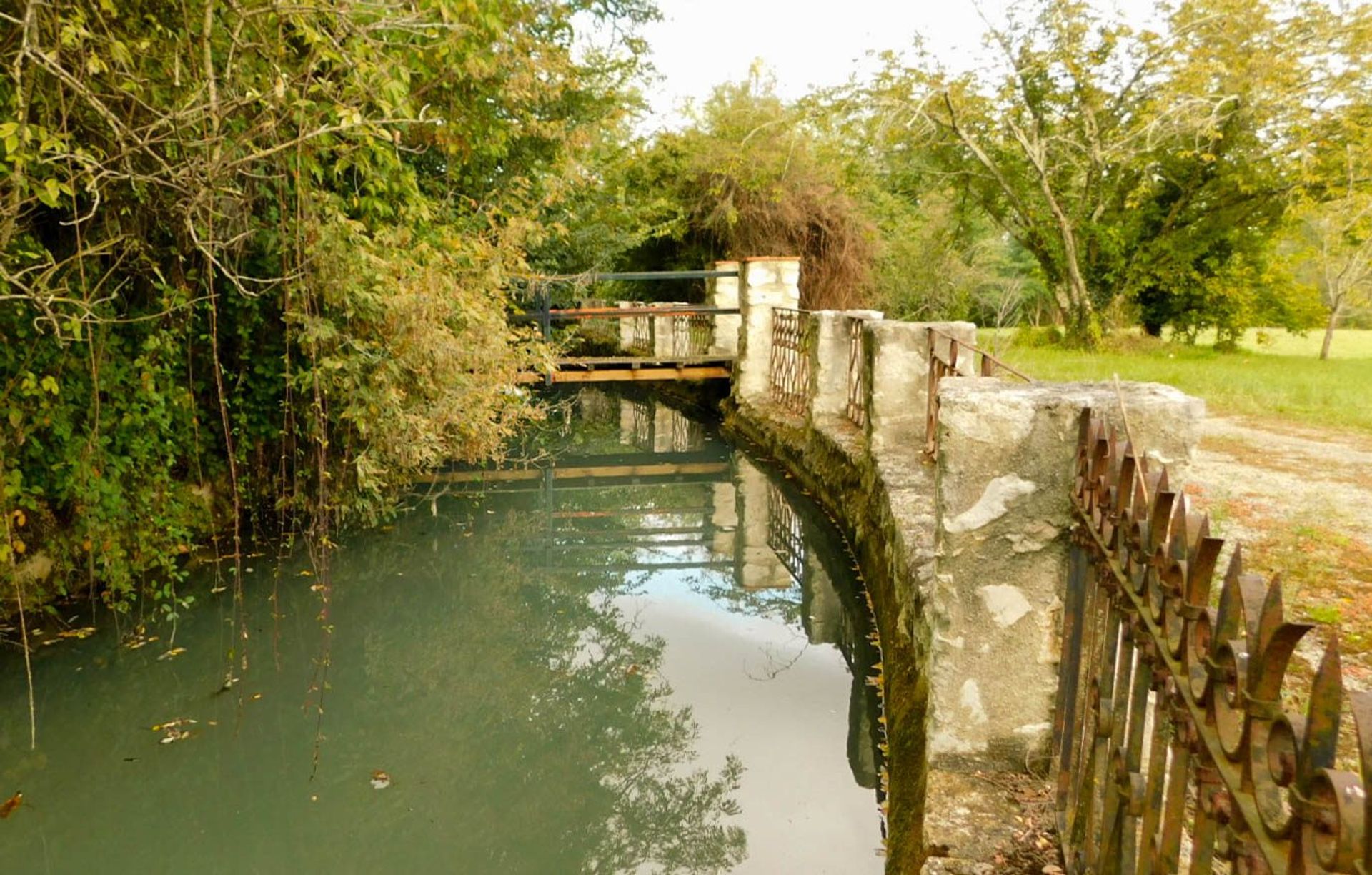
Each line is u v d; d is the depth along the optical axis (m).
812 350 8.93
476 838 3.61
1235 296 16.94
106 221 4.65
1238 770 1.29
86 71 3.78
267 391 6.53
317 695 4.64
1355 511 5.55
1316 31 14.20
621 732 4.49
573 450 11.35
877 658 4.97
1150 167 16.61
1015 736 2.82
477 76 6.59
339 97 4.30
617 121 12.97
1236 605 1.36
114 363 5.29
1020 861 2.41
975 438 2.69
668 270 18.48
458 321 7.17
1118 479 2.09
